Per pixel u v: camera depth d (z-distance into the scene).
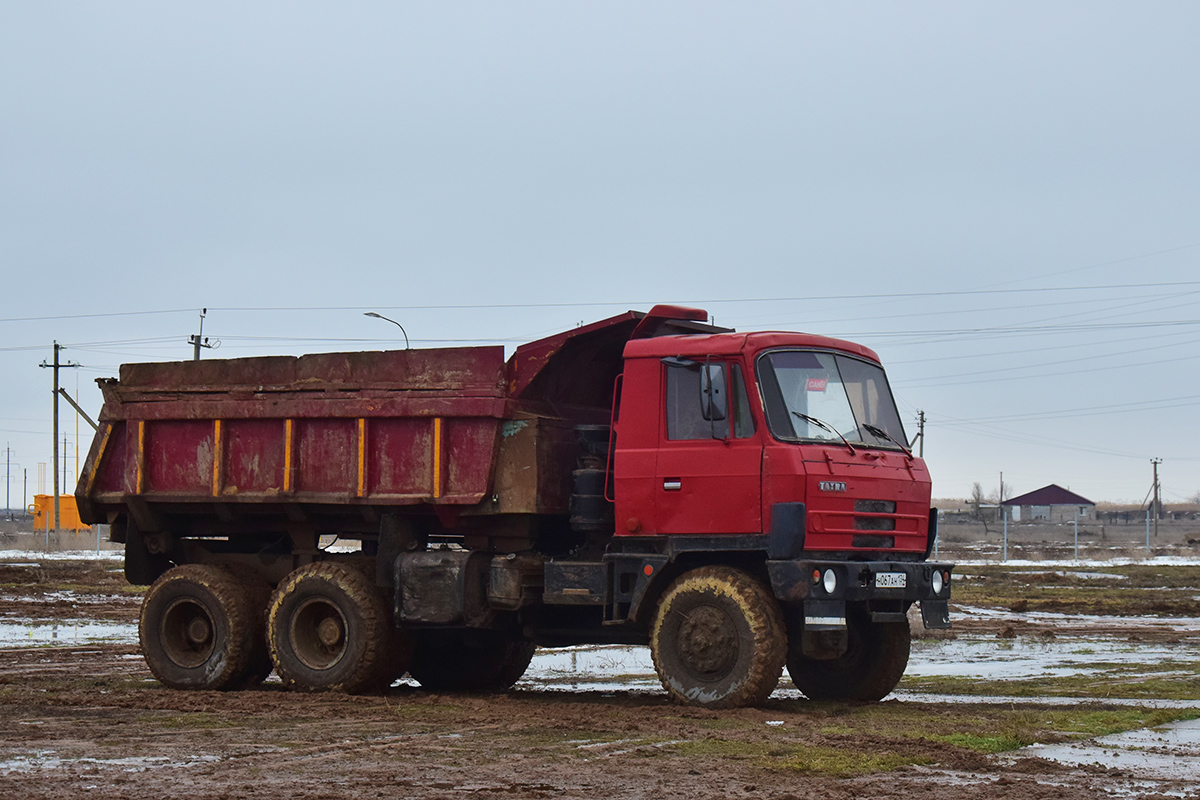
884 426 11.88
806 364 11.35
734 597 10.61
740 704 10.55
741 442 10.90
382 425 12.66
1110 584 38.84
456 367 12.37
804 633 10.99
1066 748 8.74
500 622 12.34
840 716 10.41
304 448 13.05
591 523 11.88
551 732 9.43
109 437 14.27
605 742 8.92
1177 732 9.49
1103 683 13.41
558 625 12.59
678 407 11.30
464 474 12.22
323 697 12.06
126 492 13.96
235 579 13.42
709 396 10.91
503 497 12.11
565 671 15.59
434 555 12.13
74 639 19.12
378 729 9.66
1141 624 23.73
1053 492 136.25
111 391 14.23
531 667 16.12
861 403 11.73
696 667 10.79
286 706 11.17
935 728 9.55
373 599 12.43
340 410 12.77
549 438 12.21
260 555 13.76
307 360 13.15
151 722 10.13
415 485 12.44
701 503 11.02
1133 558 59.19
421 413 12.36
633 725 9.69
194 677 13.12
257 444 13.34
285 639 12.70
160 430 13.93
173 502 13.74
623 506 11.43
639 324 12.04
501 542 12.50
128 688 13.04
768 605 10.60
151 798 6.87
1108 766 8.01
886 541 11.36
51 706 11.23
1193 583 39.25
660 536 11.23
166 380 13.99
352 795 6.95
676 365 11.05
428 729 9.64
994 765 8.00
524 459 12.07
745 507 10.80
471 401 12.14
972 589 35.81
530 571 11.96
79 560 48.44
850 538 10.94
